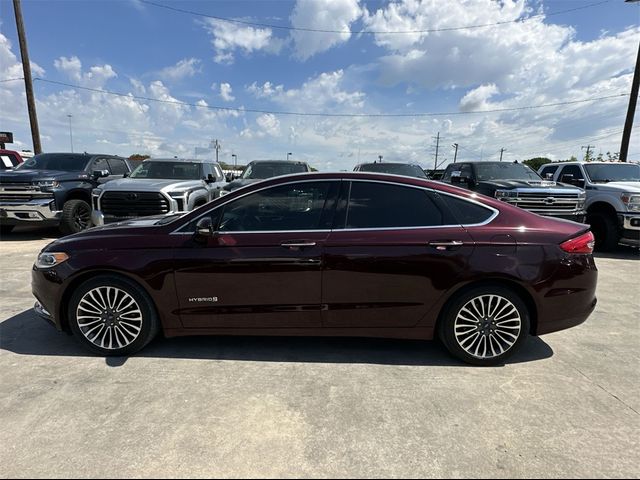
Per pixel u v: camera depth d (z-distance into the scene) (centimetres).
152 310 358
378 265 342
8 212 905
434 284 343
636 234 870
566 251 347
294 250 343
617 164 1046
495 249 342
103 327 359
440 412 286
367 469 231
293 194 358
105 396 299
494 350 353
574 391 315
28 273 644
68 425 265
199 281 349
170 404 290
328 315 351
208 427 265
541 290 342
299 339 406
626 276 693
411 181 361
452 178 1057
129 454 239
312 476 225
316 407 290
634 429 270
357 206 355
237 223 356
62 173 995
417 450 247
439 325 358
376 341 405
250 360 360
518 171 1028
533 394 310
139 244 353
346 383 323
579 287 349
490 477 226
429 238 343
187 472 226
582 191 873
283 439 255
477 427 269
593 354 382
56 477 221
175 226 359
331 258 342
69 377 326
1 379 322
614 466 235
